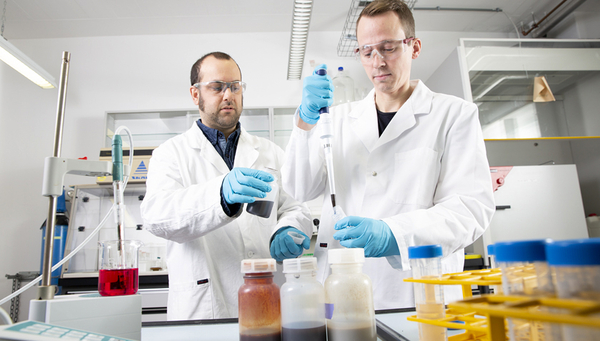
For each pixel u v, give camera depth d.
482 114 3.17
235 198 1.21
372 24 1.29
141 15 3.70
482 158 1.36
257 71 4.02
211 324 0.98
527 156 3.84
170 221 1.36
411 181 1.41
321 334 0.65
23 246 3.50
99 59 3.95
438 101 1.49
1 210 3.53
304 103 1.33
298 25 3.00
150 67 3.97
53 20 3.71
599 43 3.40
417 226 1.09
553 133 3.21
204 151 1.78
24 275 3.16
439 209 1.21
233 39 4.07
